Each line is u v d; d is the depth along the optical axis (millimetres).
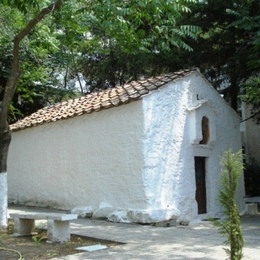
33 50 15609
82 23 13195
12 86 10523
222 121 14078
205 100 13188
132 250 8164
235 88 17594
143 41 11898
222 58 17484
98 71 24078
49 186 14625
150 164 11656
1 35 14438
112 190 12344
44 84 20422
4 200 10617
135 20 11227
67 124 14055
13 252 8102
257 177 20828
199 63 17547
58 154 14344
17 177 16172
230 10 14234
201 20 16609
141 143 11648
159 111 12055
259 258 7383
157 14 11070
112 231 10289
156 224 11219
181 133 12578
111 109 12523
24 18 13844
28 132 15758
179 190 12242
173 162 12227
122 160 12125
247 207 14617
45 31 14703
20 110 20828
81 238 9453
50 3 11195
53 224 8930
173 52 16922
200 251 8047
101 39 20047
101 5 10336
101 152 12781
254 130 23062
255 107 17719
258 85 13664
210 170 13391
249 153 22922
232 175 4973
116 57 21297
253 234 10141
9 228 10672
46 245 8719
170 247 8445
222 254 7766
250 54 14852
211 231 10492
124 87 14023
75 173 13625
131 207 11750
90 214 12523
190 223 12062
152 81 12984
